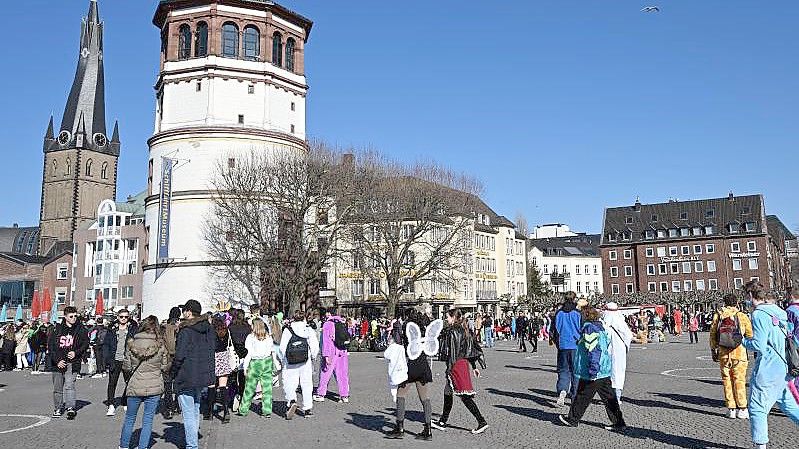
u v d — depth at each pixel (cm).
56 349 1440
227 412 1390
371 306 7069
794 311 944
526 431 1172
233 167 4928
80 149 13675
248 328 1527
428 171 5088
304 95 5475
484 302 8612
